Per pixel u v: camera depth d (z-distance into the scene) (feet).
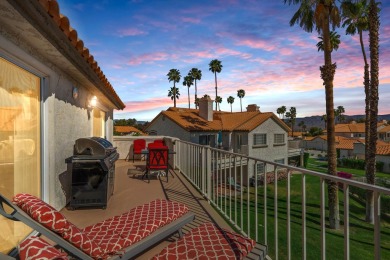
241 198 10.80
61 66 12.46
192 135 75.51
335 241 40.24
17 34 8.34
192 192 17.78
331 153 46.78
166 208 9.98
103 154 13.84
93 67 13.64
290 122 329.31
